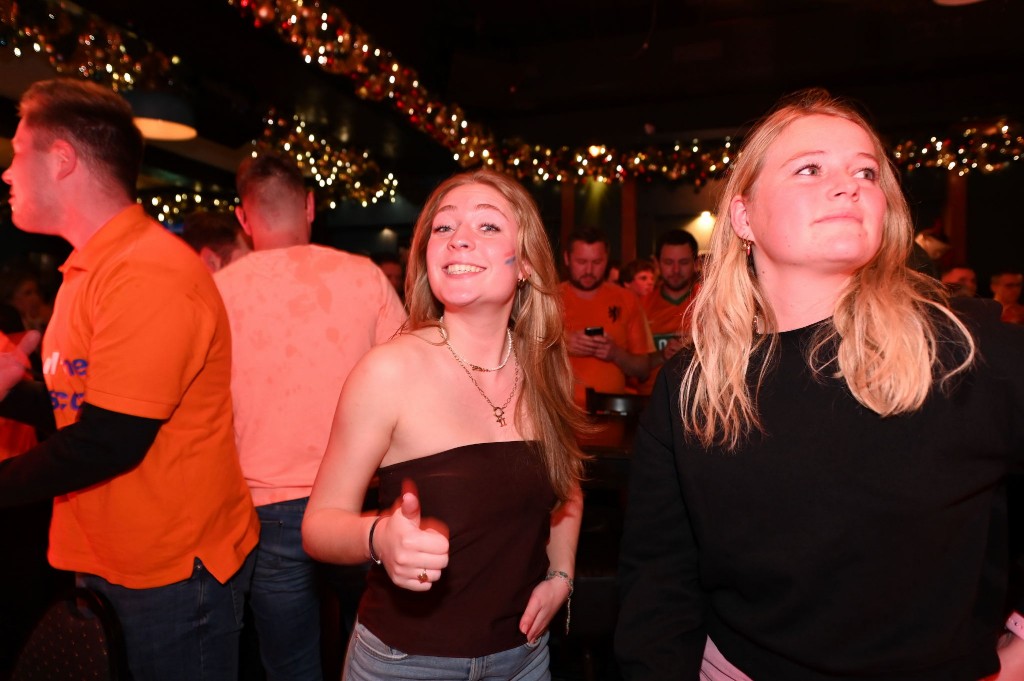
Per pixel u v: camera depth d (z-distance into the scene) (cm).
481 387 123
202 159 783
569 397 135
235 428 185
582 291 356
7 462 124
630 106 677
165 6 385
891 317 91
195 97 484
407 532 90
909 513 88
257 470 181
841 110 102
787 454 95
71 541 140
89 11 383
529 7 591
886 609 89
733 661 103
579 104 669
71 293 137
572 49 642
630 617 112
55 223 140
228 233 301
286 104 577
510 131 711
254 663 212
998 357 88
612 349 314
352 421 113
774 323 102
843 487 91
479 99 638
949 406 88
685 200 844
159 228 145
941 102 601
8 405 150
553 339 132
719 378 102
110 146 139
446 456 113
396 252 960
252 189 201
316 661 189
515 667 118
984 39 533
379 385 114
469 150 661
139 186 864
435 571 89
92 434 122
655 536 114
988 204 742
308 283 185
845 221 91
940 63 561
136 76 440
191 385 138
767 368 99
